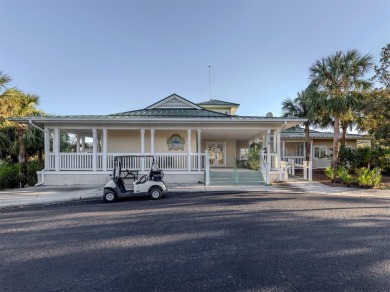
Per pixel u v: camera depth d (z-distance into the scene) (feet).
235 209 23.15
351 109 44.34
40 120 40.24
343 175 39.91
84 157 42.50
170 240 14.94
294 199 28.09
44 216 21.17
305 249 13.41
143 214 21.53
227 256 12.50
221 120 41.45
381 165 52.39
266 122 42.75
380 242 14.48
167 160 43.37
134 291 9.22
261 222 18.75
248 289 9.30
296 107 60.75
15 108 43.37
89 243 14.52
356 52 43.04
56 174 41.52
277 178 43.86
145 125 43.70
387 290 9.23
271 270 10.93
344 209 23.02
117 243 14.49
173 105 56.85
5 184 41.39
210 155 63.67
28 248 13.80
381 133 39.60
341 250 13.25
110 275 10.55
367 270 10.92
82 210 23.39
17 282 10.03
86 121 41.34
